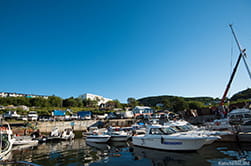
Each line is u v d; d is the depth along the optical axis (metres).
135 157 10.61
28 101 68.19
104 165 9.04
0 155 11.64
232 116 19.02
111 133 20.09
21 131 28.11
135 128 26.16
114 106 92.19
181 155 10.47
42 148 16.16
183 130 14.42
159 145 12.43
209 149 11.91
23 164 8.88
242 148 11.83
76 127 40.53
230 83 27.31
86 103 90.56
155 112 68.88
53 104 74.06
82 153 12.80
